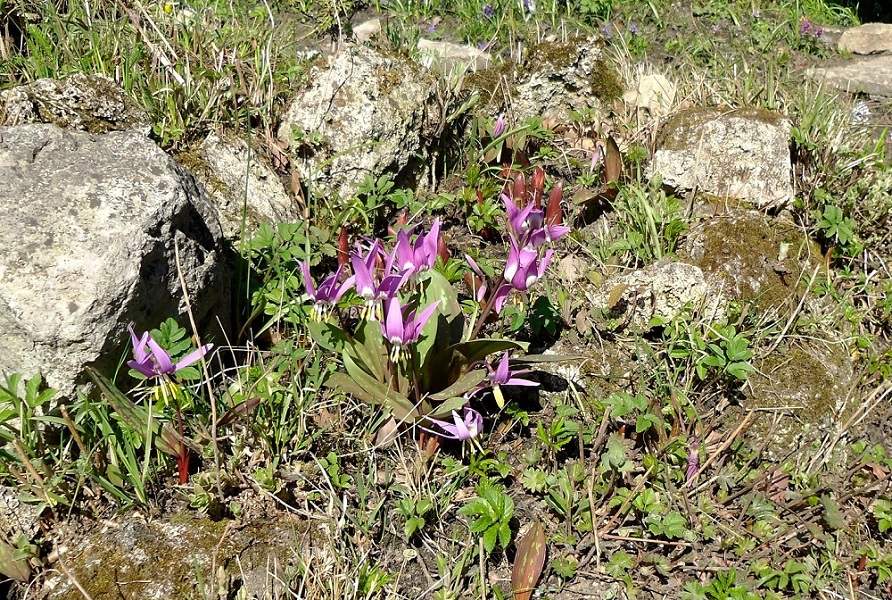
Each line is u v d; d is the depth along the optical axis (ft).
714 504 4.38
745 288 4.94
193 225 4.38
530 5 7.75
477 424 4.25
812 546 4.33
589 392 4.64
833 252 5.28
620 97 5.85
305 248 4.74
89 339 4.10
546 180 5.42
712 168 5.34
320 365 4.51
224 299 4.54
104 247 4.12
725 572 4.23
